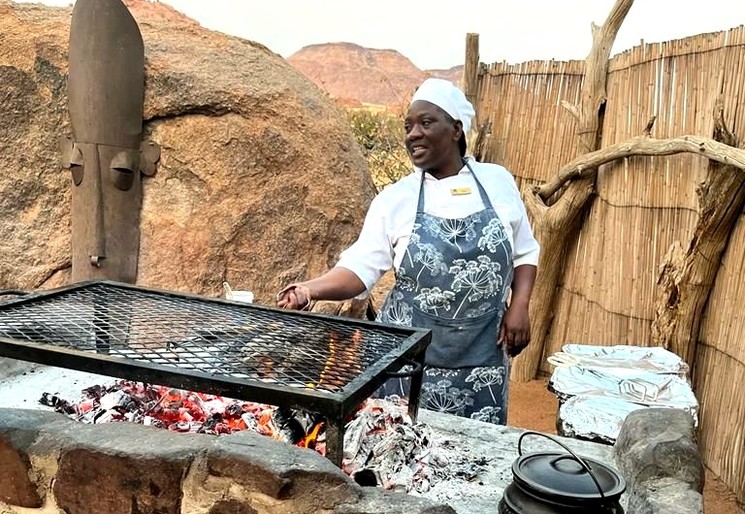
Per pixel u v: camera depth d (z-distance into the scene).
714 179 3.32
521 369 4.91
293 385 1.54
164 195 3.41
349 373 1.62
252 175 3.50
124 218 3.35
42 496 1.52
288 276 3.59
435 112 2.37
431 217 2.38
